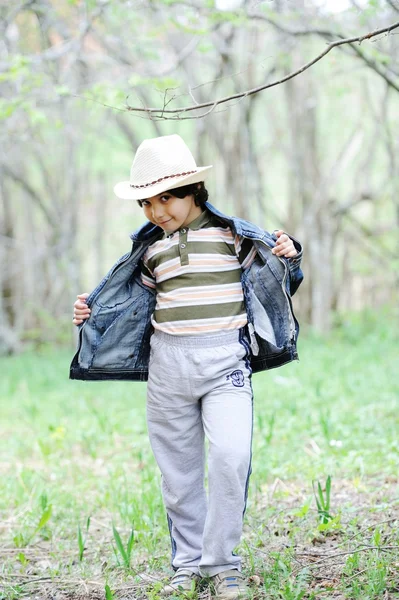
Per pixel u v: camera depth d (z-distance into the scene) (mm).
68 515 5977
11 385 13586
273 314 4203
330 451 7078
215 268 4191
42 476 7352
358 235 22625
